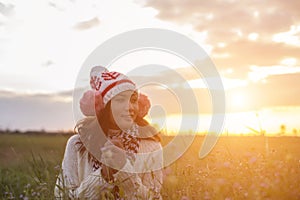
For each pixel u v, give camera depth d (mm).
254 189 3086
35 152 5855
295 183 3248
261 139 4164
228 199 3105
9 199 4562
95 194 3344
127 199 3396
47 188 3838
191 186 3436
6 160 8445
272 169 3420
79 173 3748
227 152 3879
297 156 3809
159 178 3643
